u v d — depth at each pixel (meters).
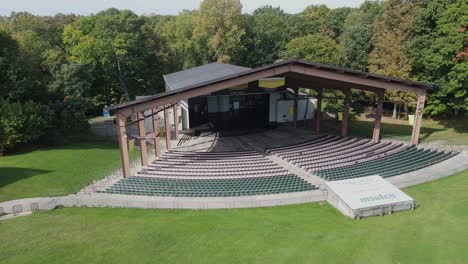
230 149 28.91
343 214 14.07
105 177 21.59
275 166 21.91
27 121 28.16
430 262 9.70
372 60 38.59
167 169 22.12
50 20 54.56
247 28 56.53
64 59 41.78
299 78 27.58
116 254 11.00
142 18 51.19
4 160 26.09
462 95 26.77
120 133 19.61
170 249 11.23
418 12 32.00
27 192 18.75
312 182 18.14
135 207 15.64
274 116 39.47
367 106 47.81
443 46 26.64
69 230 13.13
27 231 13.14
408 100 36.38
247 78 21.06
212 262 10.30
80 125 33.62
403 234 11.56
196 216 14.31
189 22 55.81
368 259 10.04
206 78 34.84
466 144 25.67
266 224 13.09
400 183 17.19
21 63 31.64
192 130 35.31
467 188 16.42
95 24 47.28
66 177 21.80
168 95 20.16
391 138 29.36
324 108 42.34
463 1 25.59
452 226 12.00
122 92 51.47
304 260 10.15
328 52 40.75
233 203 15.26
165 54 54.19
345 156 23.41
